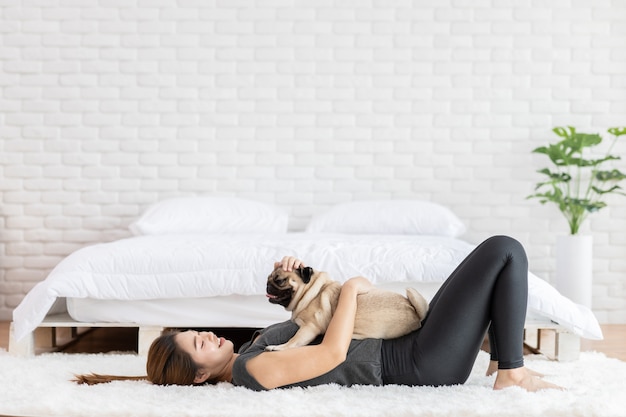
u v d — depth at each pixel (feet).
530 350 10.38
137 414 6.15
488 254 6.64
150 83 14.33
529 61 14.29
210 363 6.98
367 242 10.09
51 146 14.32
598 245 14.28
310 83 14.38
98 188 14.38
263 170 14.43
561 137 13.88
